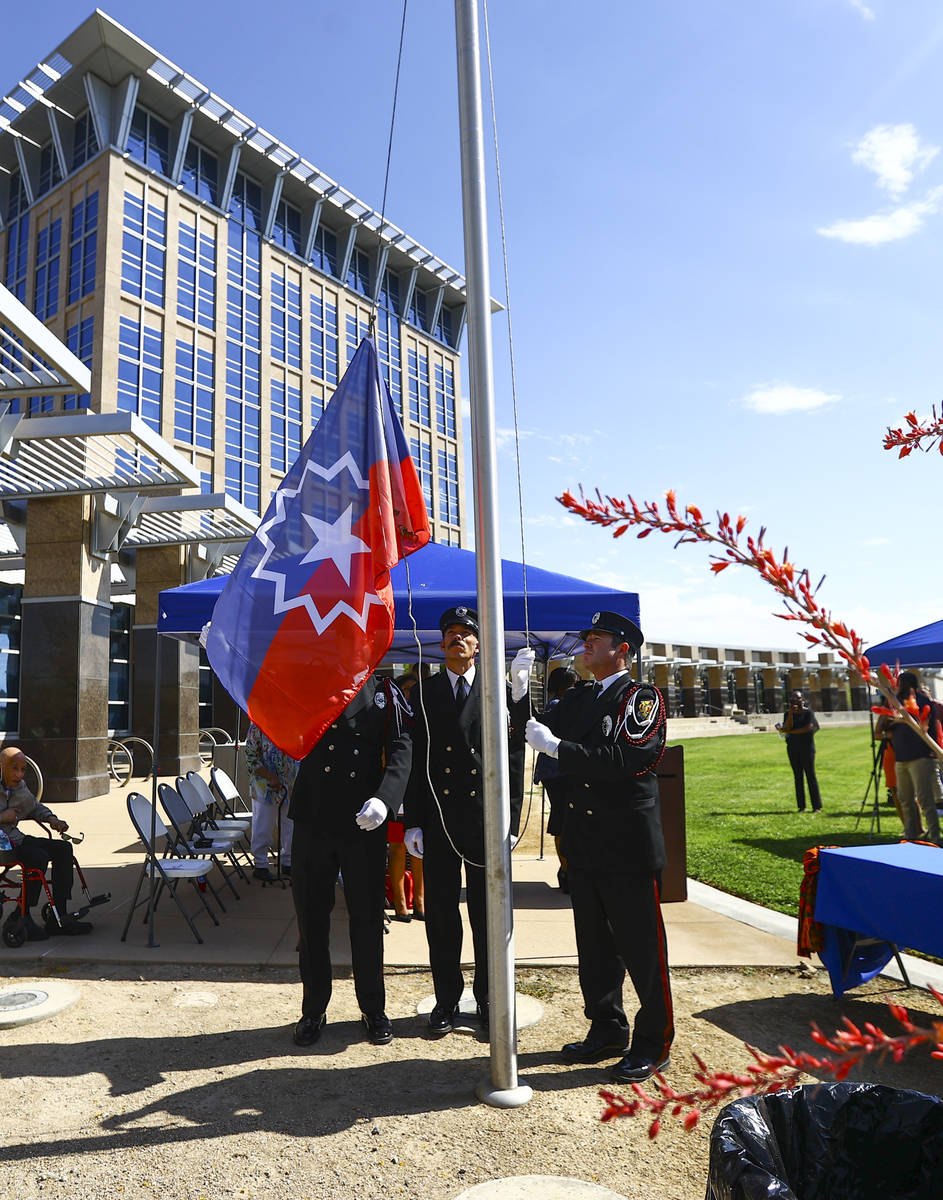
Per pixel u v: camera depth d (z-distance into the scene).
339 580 4.53
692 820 12.12
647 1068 3.76
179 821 6.86
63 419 12.66
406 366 57.47
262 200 45.66
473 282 3.84
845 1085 2.15
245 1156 3.12
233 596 4.72
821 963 5.47
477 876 4.54
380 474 4.66
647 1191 2.91
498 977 3.61
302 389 47.09
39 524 15.20
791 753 13.22
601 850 3.85
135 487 14.62
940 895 4.07
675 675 50.34
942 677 15.38
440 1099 3.58
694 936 6.07
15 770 6.04
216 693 23.72
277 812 8.17
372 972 4.25
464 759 4.48
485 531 3.73
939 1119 2.07
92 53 36.44
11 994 4.84
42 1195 2.87
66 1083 3.73
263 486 43.44
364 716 4.43
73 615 14.95
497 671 3.70
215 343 41.56
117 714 22.53
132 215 38.09
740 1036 4.28
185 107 39.84
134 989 5.02
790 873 8.13
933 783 9.58
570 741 4.07
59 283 38.44
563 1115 3.44
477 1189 2.85
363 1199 2.85
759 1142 1.98
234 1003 4.79
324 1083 3.73
